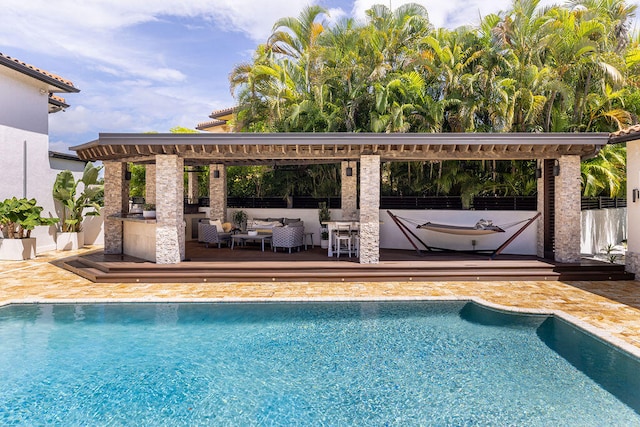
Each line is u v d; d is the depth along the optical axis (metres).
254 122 17.12
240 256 12.53
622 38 15.62
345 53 15.97
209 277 10.36
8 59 13.91
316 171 16.95
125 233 13.04
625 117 13.80
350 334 7.04
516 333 7.02
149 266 10.59
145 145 10.50
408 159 11.70
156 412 4.67
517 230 13.02
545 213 12.00
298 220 15.73
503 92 13.02
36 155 16.16
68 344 6.62
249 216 17.42
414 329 7.25
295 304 8.59
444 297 8.75
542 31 14.29
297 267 10.66
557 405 4.77
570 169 11.00
